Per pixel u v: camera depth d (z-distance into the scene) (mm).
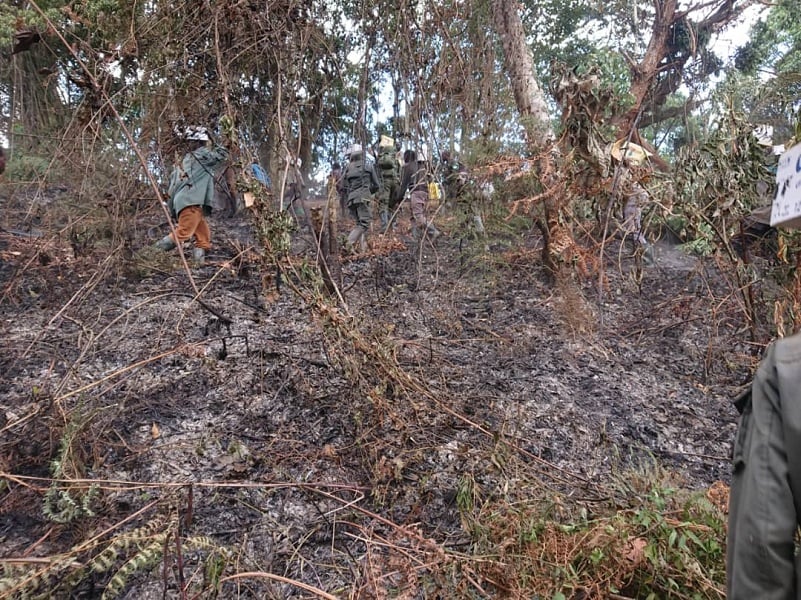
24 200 5129
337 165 5750
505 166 3561
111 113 3004
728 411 3057
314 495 2164
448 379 3123
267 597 1667
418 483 2229
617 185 3092
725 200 2607
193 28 3025
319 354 3307
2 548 1806
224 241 5625
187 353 2996
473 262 4547
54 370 2965
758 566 902
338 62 3600
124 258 3951
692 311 4109
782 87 2984
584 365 3486
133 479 2186
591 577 1539
